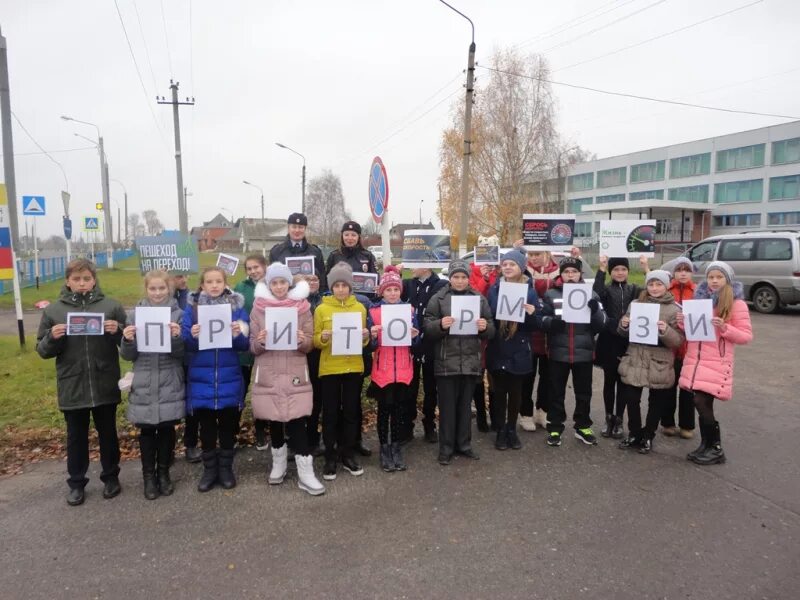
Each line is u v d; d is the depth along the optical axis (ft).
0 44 33.01
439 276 18.25
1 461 15.34
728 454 15.98
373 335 14.76
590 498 13.23
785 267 42.65
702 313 14.98
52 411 18.76
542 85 96.32
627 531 11.67
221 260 17.65
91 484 14.10
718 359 15.19
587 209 147.84
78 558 10.68
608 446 16.79
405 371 15.08
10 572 10.20
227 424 13.83
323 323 14.42
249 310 16.76
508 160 94.73
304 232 18.90
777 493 13.46
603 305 18.16
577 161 161.79
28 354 27.76
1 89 33.14
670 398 17.52
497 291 17.02
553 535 11.51
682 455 16.02
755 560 10.56
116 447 13.55
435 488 13.85
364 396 20.99
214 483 13.97
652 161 187.73
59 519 12.23
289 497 13.37
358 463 15.55
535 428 18.44
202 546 11.12
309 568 10.32
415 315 17.72
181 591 9.64
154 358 13.15
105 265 128.06
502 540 11.32
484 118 95.96
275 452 14.11
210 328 13.16
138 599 9.43
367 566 10.39
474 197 97.30
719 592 9.57
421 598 9.43
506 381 16.33
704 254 48.19
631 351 16.33
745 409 20.18
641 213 154.30
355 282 18.15
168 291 13.76
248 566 10.40
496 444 16.57
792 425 18.43
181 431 17.61
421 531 11.69
